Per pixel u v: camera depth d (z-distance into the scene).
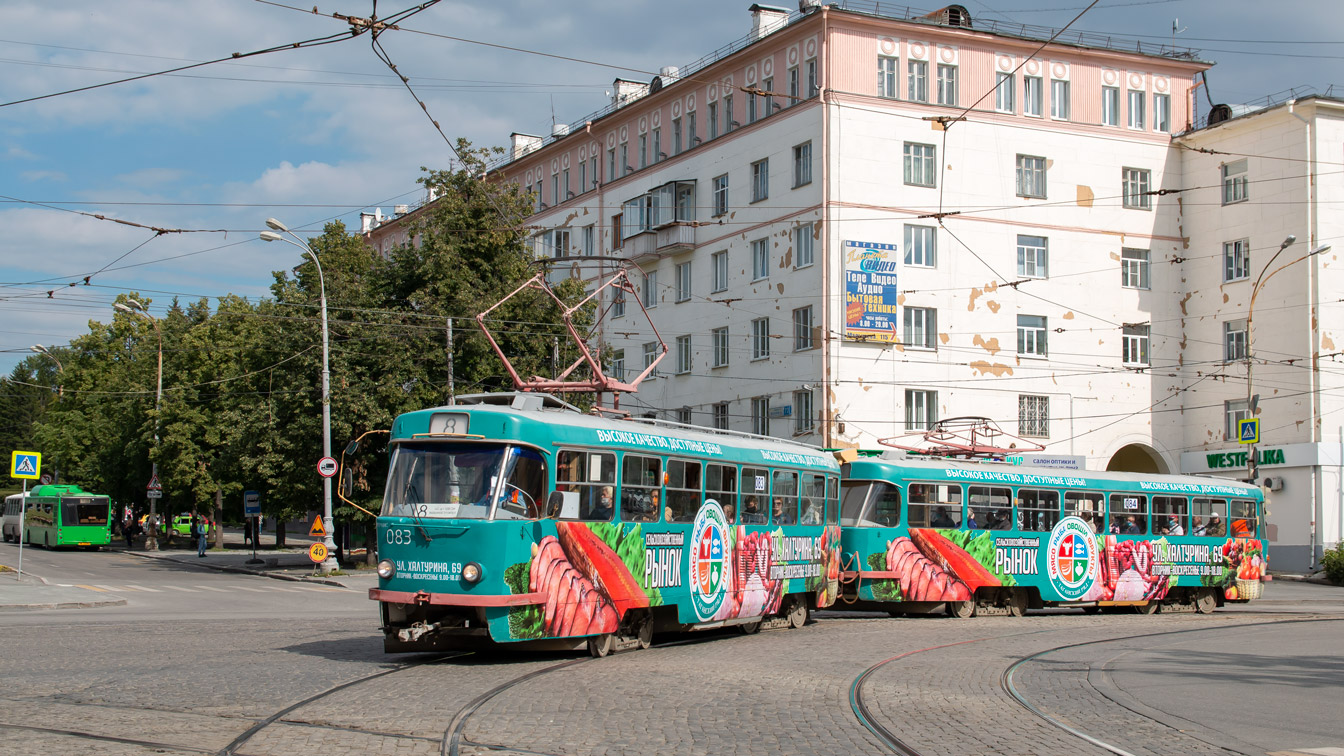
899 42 42.53
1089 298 45.00
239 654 15.06
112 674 12.92
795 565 19.98
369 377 39.41
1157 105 46.91
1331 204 42.78
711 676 13.38
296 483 40.44
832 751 9.31
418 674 13.19
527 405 15.76
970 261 43.06
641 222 50.09
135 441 59.59
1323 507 41.72
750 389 44.62
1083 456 43.59
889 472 22.84
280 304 41.03
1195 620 23.88
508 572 13.98
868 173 41.81
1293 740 10.16
